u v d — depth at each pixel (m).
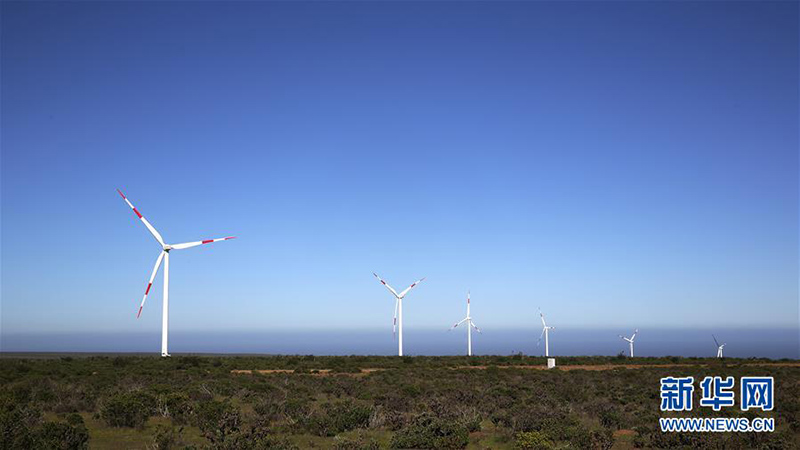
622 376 68.25
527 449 28.42
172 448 28.22
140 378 58.53
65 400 42.50
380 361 97.19
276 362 91.19
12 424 28.28
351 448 28.14
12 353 164.12
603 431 32.78
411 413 39.88
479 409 41.03
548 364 82.12
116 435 31.58
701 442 30.05
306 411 36.97
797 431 34.62
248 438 28.05
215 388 50.41
